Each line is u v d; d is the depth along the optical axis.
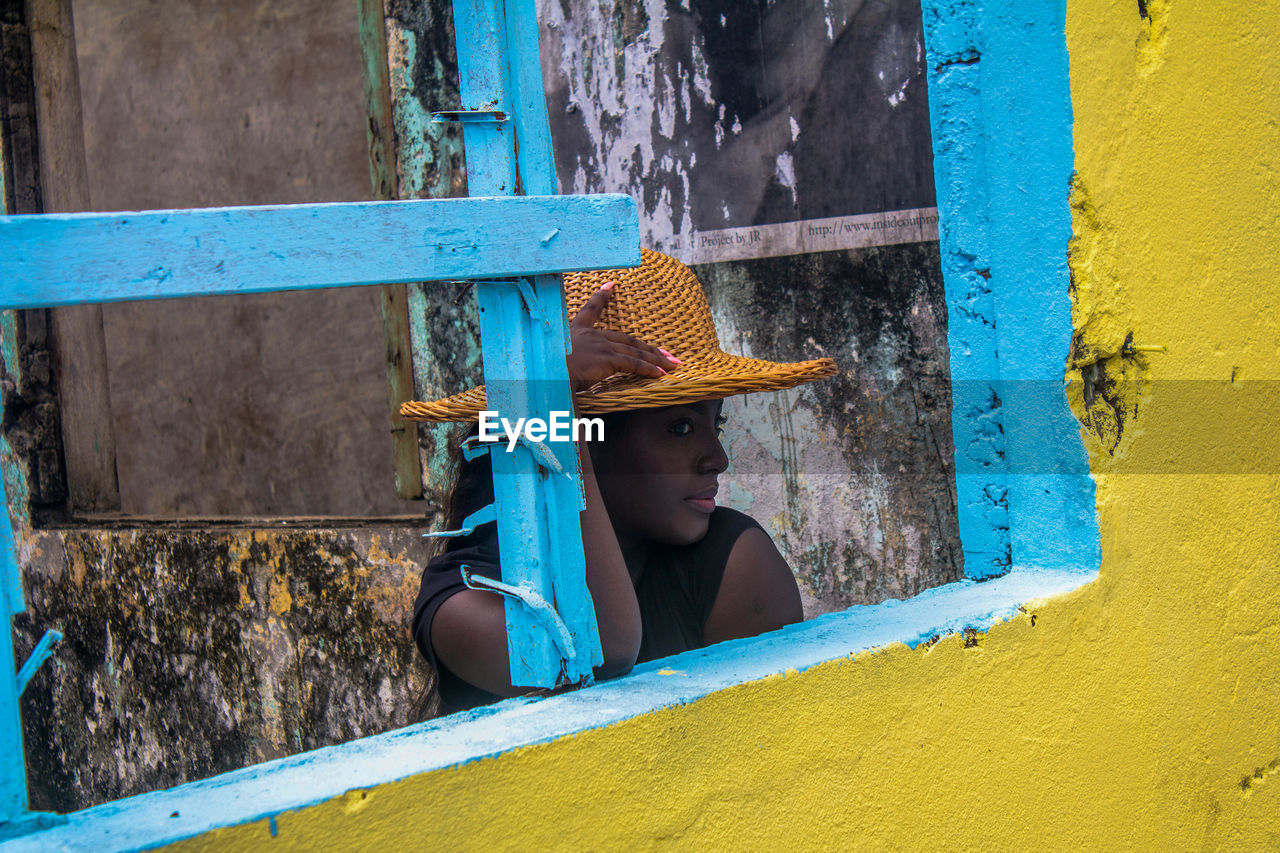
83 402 4.58
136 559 3.99
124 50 5.98
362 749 0.95
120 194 6.16
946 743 1.33
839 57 2.85
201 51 5.70
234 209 0.83
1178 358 1.65
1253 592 1.81
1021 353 1.60
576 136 3.36
